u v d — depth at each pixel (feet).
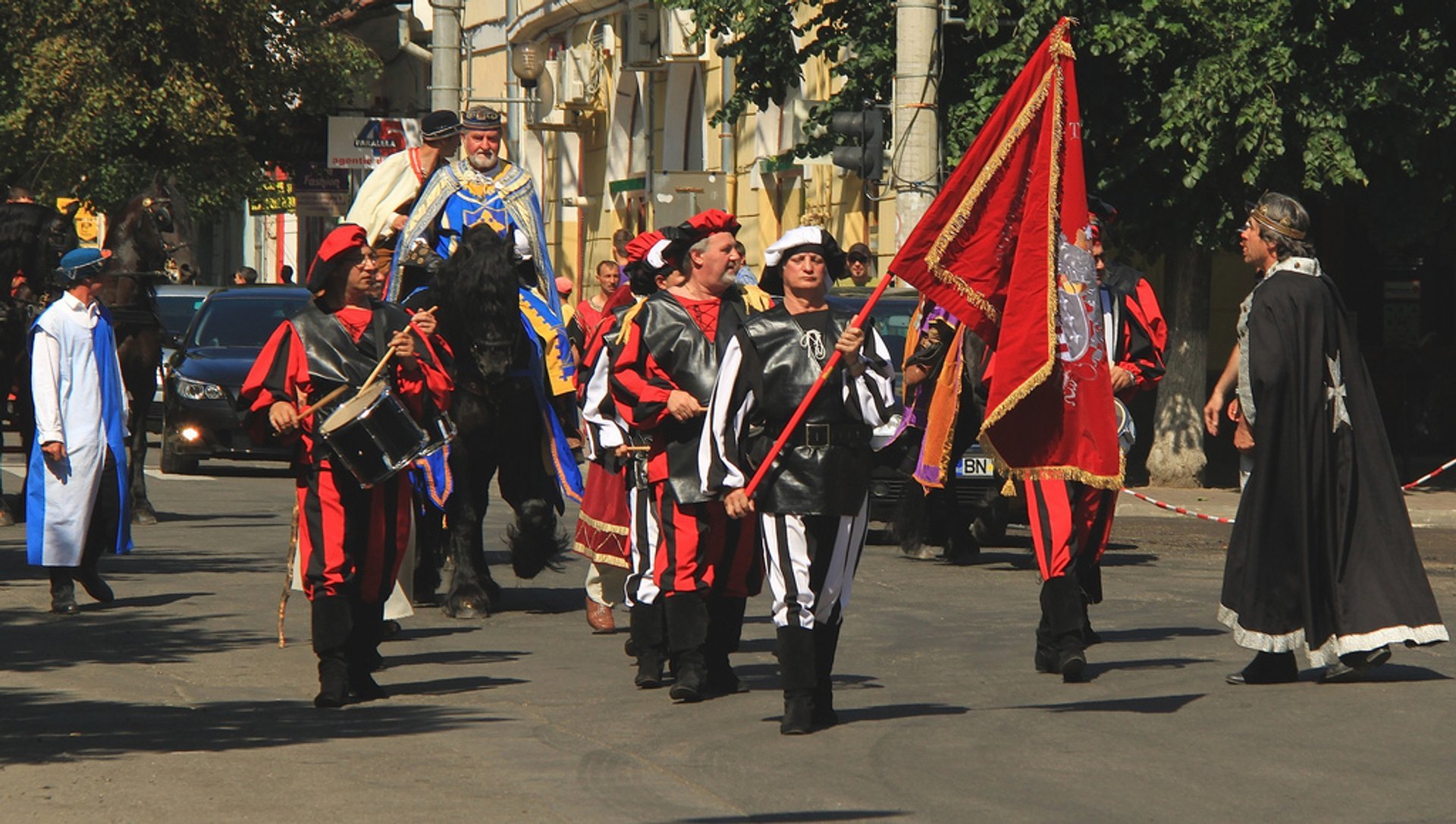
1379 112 77.41
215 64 150.82
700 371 35.96
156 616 46.98
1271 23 75.66
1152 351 44.80
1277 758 30.45
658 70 144.97
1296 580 36.35
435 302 46.06
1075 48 78.23
